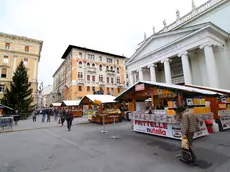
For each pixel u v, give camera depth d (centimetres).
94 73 3706
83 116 2591
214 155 441
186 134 401
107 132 918
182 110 423
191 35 1594
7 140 772
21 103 2138
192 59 1875
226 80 1488
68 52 3866
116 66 4212
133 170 362
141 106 1238
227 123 844
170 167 371
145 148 545
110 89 3916
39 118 2423
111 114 1450
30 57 3142
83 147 591
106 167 386
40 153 530
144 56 2236
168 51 1870
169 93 746
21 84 2206
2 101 2127
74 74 3391
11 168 403
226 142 571
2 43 2906
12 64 2939
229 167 359
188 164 386
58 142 694
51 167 400
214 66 1391
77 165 407
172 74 2281
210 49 1434
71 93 3338
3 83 2795
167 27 2439
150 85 770
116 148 559
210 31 1495
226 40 1655
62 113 1359
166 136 688
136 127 883
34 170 385
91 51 3791
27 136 873
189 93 668
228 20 1703
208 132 750
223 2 1745
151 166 382
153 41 2173
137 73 2638
